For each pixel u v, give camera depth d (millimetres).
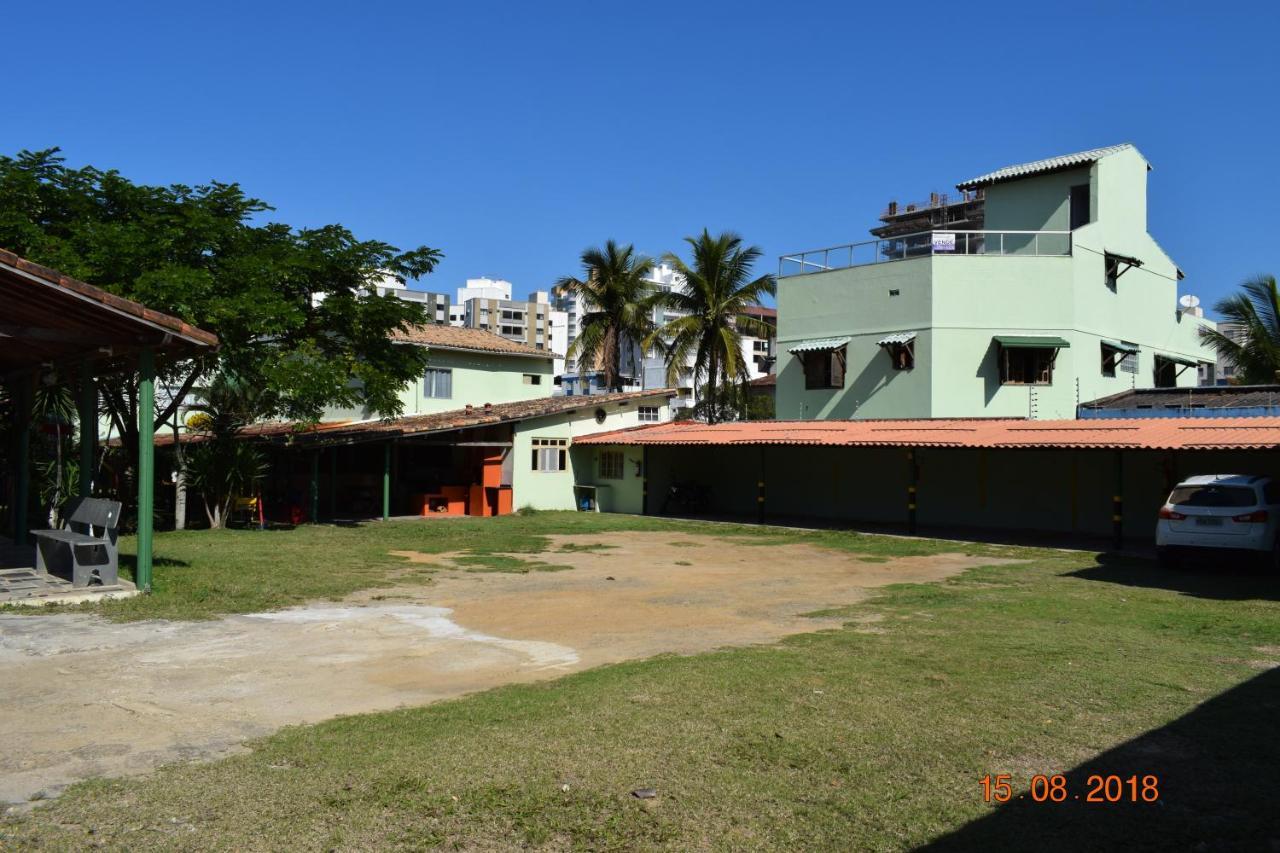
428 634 9523
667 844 4031
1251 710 6227
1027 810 4410
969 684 6934
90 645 8398
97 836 4039
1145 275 31609
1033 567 16344
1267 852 3951
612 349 43500
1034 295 27641
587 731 5609
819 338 30609
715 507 30906
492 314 121312
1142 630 9773
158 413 27031
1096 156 29516
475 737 5496
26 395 15406
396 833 4102
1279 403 23812
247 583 12438
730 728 5676
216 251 18734
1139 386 30875
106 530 11125
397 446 29844
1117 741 5500
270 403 21984
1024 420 23469
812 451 28484
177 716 6129
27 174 16609
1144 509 21656
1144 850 3977
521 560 16875
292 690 6984
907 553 18797
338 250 20938
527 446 29375
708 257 37469
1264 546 14508
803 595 12859
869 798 4551
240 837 4039
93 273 15781
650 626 10258
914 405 27984
